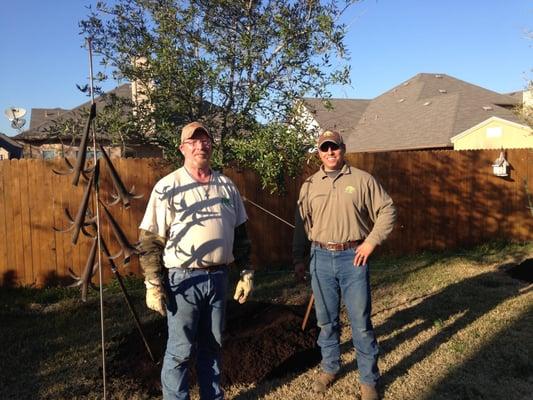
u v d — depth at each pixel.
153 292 3.19
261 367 4.51
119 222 7.79
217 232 3.29
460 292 6.91
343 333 5.46
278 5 5.30
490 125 18.91
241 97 5.24
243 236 3.65
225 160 5.34
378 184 3.93
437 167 9.91
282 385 4.32
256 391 4.23
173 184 3.26
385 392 4.18
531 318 5.77
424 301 6.59
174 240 3.23
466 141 19.59
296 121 5.17
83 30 5.15
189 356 3.34
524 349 4.91
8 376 4.55
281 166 5.05
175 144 4.97
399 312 6.18
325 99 5.38
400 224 9.73
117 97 5.42
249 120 5.21
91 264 3.07
